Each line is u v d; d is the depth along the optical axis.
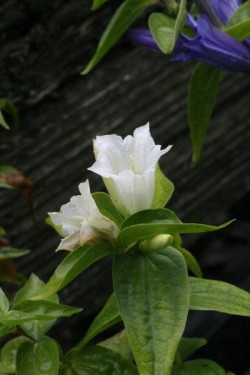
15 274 0.64
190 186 0.88
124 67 0.83
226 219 0.91
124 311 0.41
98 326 0.45
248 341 0.84
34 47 0.78
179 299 0.41
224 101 0.90
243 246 0.96
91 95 0.81
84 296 0.82
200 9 0.56
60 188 0.80
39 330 0.45
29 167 0.79
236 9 0.56
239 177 0.91
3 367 0.45
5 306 0.42
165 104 0.85
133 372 0.45
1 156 0.78
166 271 0.42
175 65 0.85
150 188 0.42
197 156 0.63
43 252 0.79
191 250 0.97
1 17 0.76
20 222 0.78
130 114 0.83
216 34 0.55
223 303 0.45
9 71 0.77
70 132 0.81
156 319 0.41
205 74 0.60
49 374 0.43
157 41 0.54
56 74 0.79
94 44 0.80
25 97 0.78
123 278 0.42
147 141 0.43
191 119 0.61
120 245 0.42
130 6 0.57
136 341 0.40
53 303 0.42
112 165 0.43
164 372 0.40
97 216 0.41
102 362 0.45
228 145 0.90
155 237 0.41
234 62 0.55
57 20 0.78
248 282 0.88
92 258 0.42
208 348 0.84
